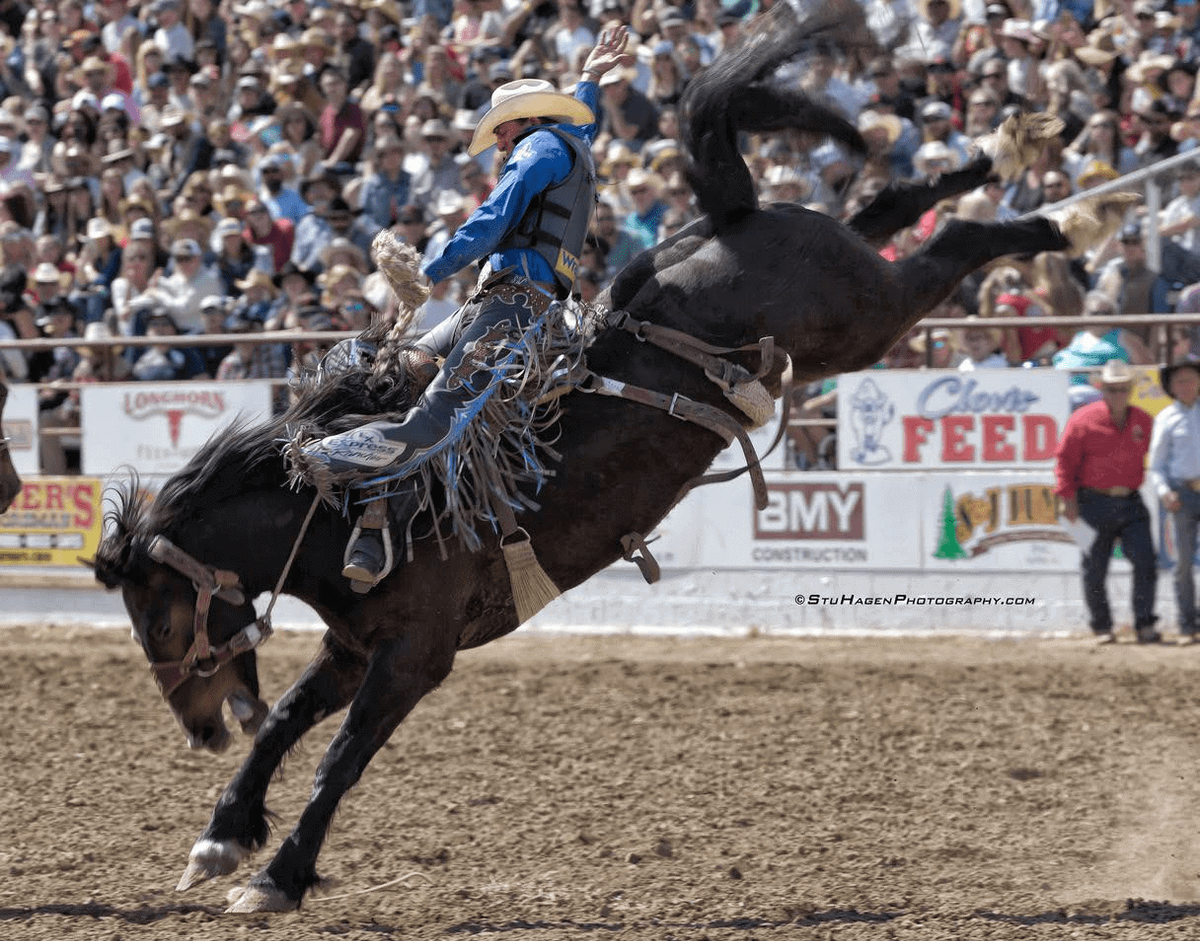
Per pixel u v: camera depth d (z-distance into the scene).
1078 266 35.50
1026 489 33.31
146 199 45.84
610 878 18.42
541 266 17.25
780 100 18.23
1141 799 21.62
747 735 25.91
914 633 34.38
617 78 42.16
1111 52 40.41
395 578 16.88
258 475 17.16
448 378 16.81
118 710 28.64
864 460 34.12
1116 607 33.38
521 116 17.45
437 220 41.75
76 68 54.09
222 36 54.38
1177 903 17.03
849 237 18.23
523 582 17.19
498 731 26.53
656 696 29.03
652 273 18.06
